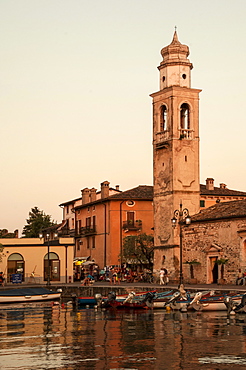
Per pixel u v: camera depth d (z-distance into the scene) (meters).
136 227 87.94
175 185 69.56
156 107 72.38
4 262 76.12
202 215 64.56
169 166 70.19
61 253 77.94
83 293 60.34
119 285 61.94
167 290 51.12
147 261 81.50
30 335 30.77
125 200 88.44
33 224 128.25
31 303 55.00
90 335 30.23
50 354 24.64
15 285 70.25
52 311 45.91
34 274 76.81
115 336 29.58
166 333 30.23
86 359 23.45
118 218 87.88
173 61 70.75
